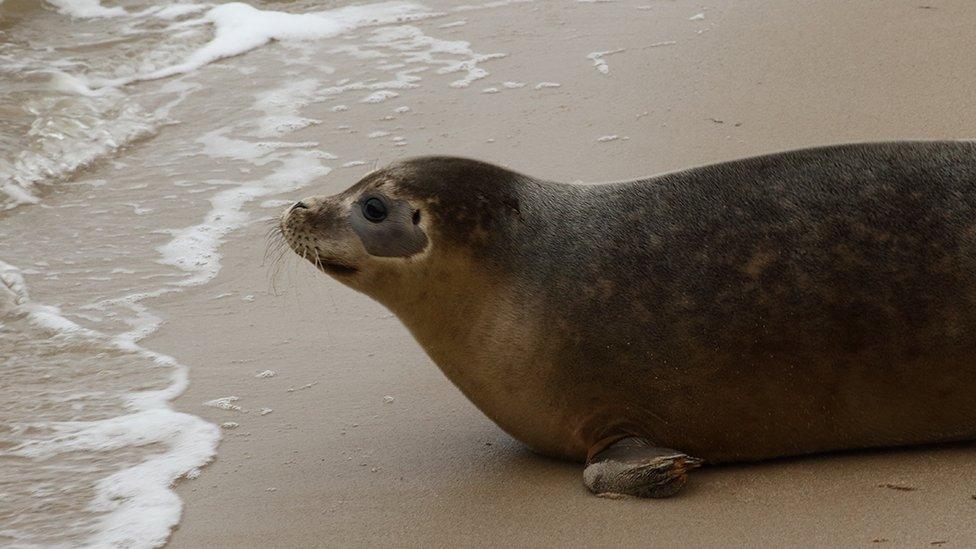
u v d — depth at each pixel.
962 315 13.45
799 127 24.48
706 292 13.96
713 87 27.22
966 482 13.29
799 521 12.84
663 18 32.59
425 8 36.31
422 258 14.59
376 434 16.06
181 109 30.00
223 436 16.27
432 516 13.85
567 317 14.27
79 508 14.62
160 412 16.95
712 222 14.23
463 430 16.05
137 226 23.73
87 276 21.77
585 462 14.86
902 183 13.91
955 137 22.92
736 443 14.23
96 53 33.66
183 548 13.63
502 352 14.48
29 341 19.41
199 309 20.31
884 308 13.58
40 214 24.58
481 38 32.81
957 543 12.08
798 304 13.73
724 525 12.93
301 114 28.73
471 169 14.96
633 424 14.33
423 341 15.06
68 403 17.41
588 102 27.30
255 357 18.56
